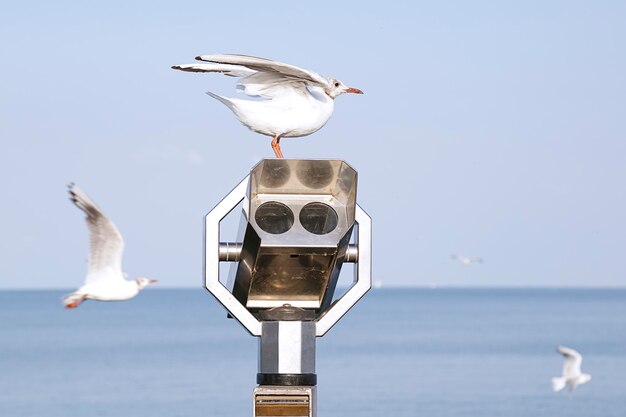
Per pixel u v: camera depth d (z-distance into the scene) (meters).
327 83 9.84
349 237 8.98
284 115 10.13
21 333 88.88
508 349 64.25
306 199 8.99
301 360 8.78
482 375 47.78
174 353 61.97
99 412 35.12
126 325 105.12
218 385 43.41
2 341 75.81
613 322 106.81
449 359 56.94
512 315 131.38
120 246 9.27
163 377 47.06
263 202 8.95
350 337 78.62
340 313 8.87
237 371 49.78
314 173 8.80
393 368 51.16
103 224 9.16
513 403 37.38
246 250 8.87
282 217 8.98
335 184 8.92
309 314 9.11
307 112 10.19
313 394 8.72
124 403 37.41
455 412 34.75
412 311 149.88
